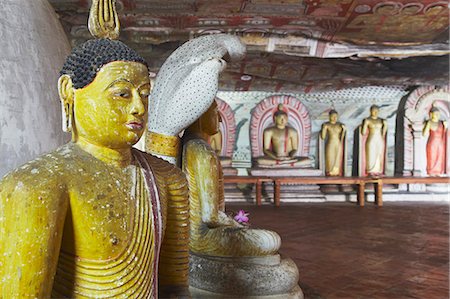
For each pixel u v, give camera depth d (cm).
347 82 1160
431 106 1197
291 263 372
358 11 743
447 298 420
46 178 142
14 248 137
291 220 847
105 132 155
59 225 143
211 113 393
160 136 334
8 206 138
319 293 428
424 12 747
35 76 242
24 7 248
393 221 832
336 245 631
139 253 159
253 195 1135
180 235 189
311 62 1015
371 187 1180
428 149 1194
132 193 160
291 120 1228
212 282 353
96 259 151
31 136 236
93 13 173
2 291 137
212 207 370
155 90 342
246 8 732
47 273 141
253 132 1216
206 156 371
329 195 1154
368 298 418
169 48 890
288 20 791
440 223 809
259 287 344
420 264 532
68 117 161
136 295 157
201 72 324
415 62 1017
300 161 1191
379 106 1243
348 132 1245
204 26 812
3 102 224
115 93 154
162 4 709
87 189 149
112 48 158
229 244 352
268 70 1064
